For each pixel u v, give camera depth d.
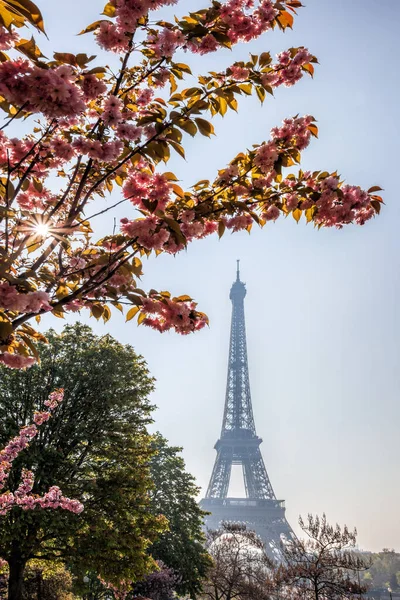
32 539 19.91
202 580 38.78
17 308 4.18
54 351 25.33
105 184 6.66
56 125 4.89
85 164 6.16
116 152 4.91
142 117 5.15
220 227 6.05
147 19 4.79
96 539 20.41
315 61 5.54
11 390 23.34
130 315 5.91
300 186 6.15
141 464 24.41
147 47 5.02
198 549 37.56
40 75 3.61
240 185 5.95
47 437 23.52
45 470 21.34
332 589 30.20
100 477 23.53
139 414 26.17
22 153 5.63
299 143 5.88
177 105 5.33
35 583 27.55
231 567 42.34
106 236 6.13
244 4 5.16
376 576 160.50
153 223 5.01
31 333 5.41
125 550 20.56
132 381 26.39
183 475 40.00
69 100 3.75
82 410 23.86
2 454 12.92
